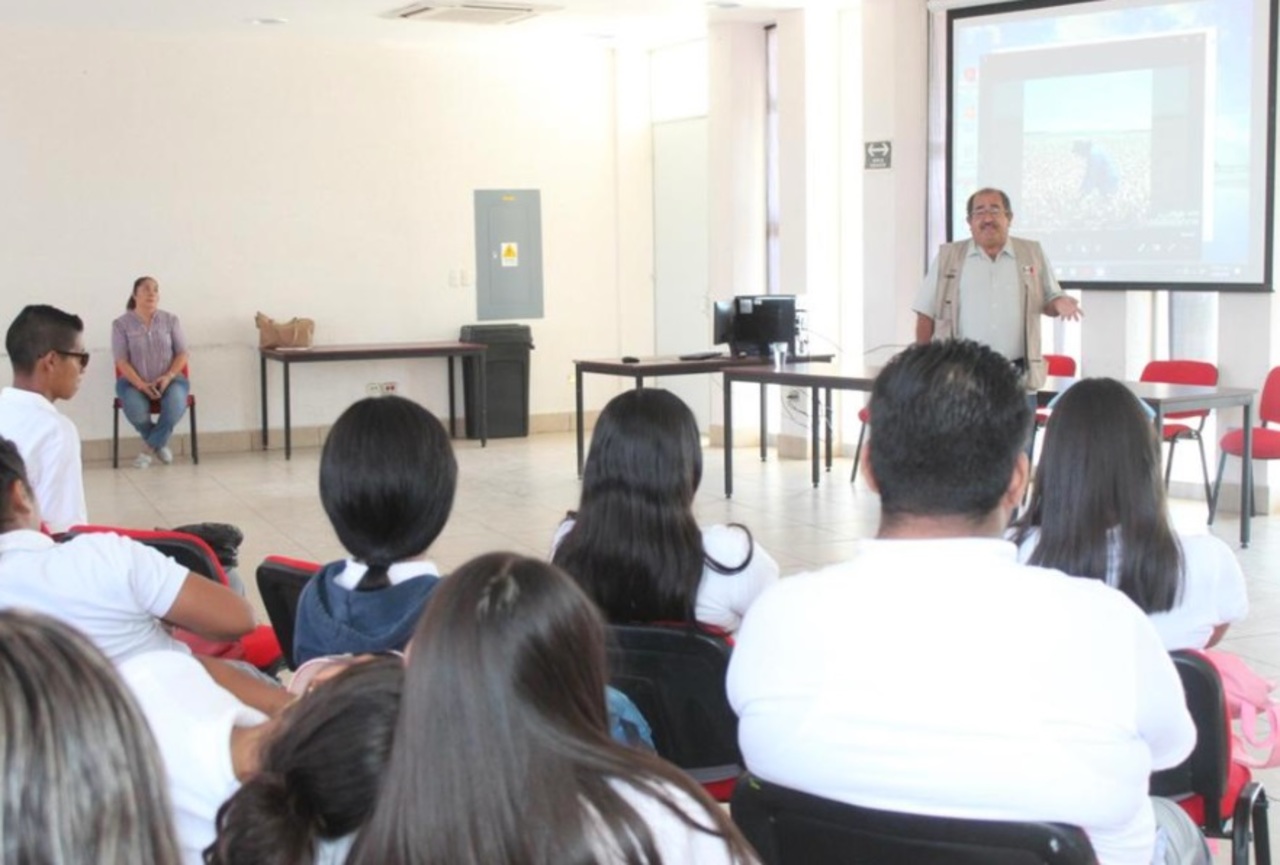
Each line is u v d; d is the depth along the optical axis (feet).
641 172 37.81
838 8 30.71
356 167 34.76
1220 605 7.96
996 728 4.91
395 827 3.26
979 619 4.97
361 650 6.70
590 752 3.36
